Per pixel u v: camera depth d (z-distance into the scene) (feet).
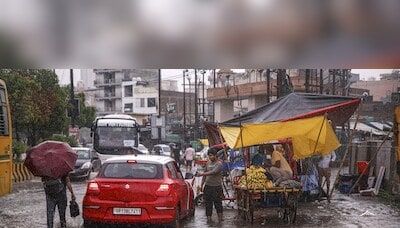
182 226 37.01
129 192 33.04
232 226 37.04
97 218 33.01
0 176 43.06
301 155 45.34
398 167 50.29
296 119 44.60
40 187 69.87
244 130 40.88
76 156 35.24
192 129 221.25
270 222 38.63
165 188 33.60
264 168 42.29
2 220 40.45
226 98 167.12
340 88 141.69
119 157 36.50
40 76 102.12
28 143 111.65
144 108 298.76
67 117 111.55
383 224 37.99
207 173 38.91
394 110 52.39
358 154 67.21
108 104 323.57
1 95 44.47
